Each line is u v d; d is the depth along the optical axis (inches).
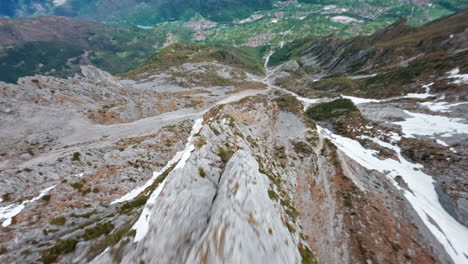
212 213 783.1
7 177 1253.1
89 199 1296.8
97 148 1742.1
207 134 1448.1
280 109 3432.6
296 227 1129.4
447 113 2559.1
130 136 2139.5
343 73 7529.5
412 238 1282.0
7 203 1127.0
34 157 1610.5
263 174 1390.3
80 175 1443.2
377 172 2007.9
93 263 701.9
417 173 1936.5
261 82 7401.6
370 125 3006.9
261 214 786.2
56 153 1684.3
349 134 2982.3
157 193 870.4
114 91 3260.3
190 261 641.6
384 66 6117.1
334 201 1585.9
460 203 1475.1
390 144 2463.1
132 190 1494.8
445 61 3745.1
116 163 1654.8
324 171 1980.8
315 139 2605.8
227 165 1054.4
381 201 1587.1
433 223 1411.2
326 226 1337.4
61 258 775.7
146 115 2888.8
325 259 1120.8
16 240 882.8
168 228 724.0
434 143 2142.0
